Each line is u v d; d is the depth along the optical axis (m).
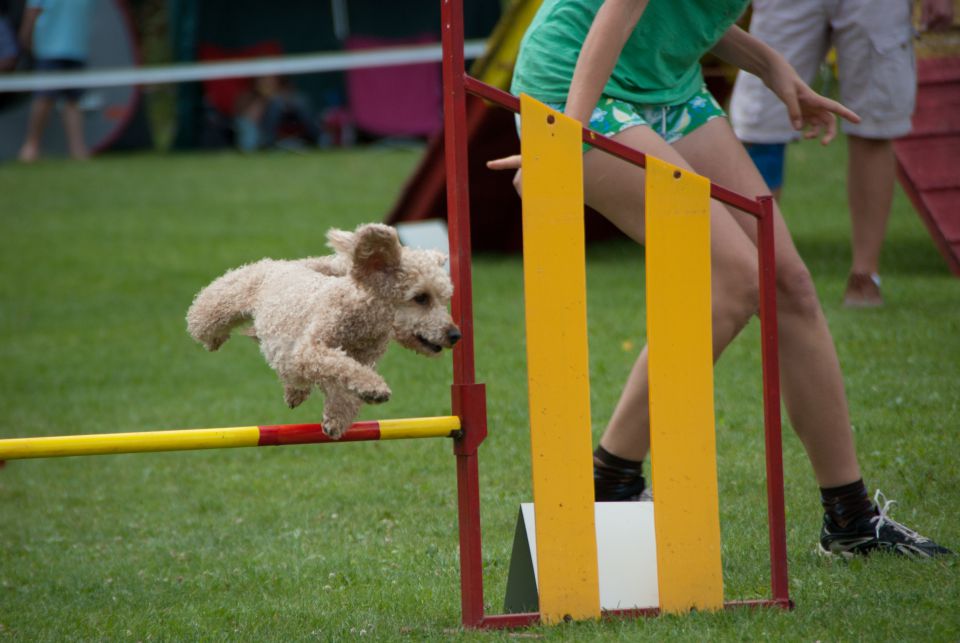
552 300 6.61
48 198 29.16
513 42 18.23
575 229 6.62
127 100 37.81
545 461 6.68
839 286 16.19
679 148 7.98
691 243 6.76
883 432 10.61
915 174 17.02
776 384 6.92
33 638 7.42
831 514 7.96
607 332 15.23
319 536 9.66
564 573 6.76
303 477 11.44
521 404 12.77
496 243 21.52
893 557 7.76
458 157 6.63
